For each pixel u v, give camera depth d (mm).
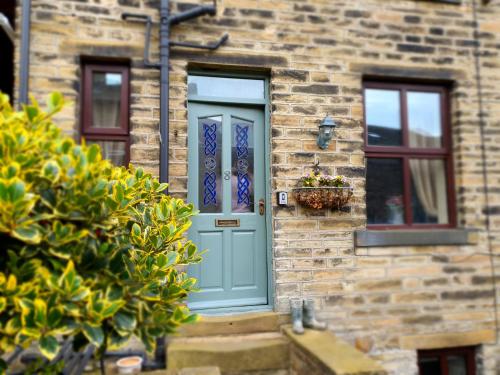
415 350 3980
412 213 4371
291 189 3873
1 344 1569
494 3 4520
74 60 3557
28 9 3416
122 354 3281
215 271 3936
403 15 4277
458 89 4367
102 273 1824
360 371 2693
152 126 3645
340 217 3955
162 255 2096
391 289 3994
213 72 3961
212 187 4020
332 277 3883
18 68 3426
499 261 4246
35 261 1661
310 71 4012
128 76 3777
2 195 1466
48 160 1625
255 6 3941
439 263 4117
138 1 3717
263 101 4062
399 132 4395
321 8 4082
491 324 4148
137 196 2414
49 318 1537
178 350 3270
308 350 3100
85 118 3682
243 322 3656
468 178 4293
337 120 4027
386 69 4191
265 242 4039
